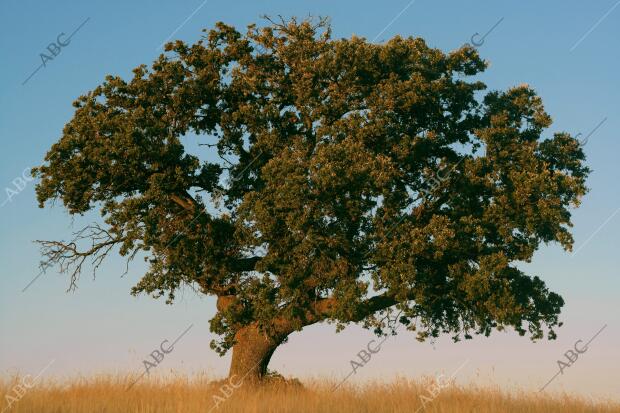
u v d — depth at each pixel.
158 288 28.41
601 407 25.94
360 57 29.12
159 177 27.92
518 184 27.30
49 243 29.97
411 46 29.89
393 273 26.45
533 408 24.75
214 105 30.27
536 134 30.00
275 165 26.56
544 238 28.92
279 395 24.45
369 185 26.67
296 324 28.09
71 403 21.33
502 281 26.64
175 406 21.69
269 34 30.47
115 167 28.05
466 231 27.19
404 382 26.38
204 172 29.84
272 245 27.56
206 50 30.28
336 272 27.48
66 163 28.09
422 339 29.23
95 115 29.00
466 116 31.00
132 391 23.98
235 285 30.06
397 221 27.94
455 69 30.59
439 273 28.81
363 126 28.23
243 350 30.47
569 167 29.45
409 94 28.41
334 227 27.06
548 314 28.42
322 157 25.94
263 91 30.66
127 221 28.11
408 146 28.80
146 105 29.31
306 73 29.36
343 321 26.72
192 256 28.88
